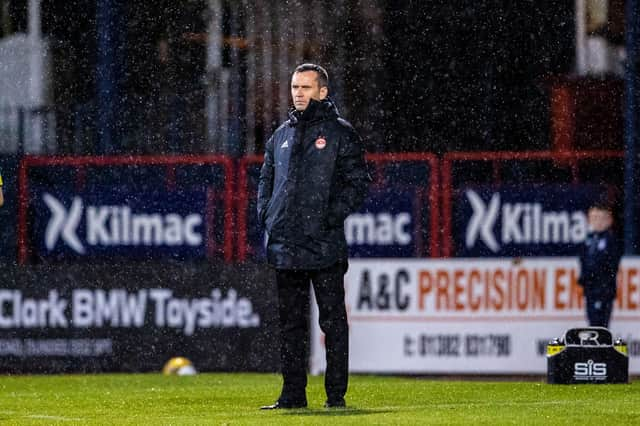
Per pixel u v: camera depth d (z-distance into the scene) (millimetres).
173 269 44000
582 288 41500
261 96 56375
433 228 49750
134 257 50812
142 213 50844
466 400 29484
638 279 41438
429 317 41531
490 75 57156
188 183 52344
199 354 43750
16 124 55125
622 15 56594
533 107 57125
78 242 50750
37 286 44031
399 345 41562
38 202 51000
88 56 55625
